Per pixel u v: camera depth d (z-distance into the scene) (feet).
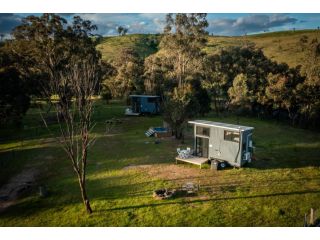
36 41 158.40
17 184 75.00
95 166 84.64
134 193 65.21
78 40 174.19
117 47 536.42
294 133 127.24
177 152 91.20
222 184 68.44
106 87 226.58
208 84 184.65
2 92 122.31
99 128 137.59
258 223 51.49
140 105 170.81
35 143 115.85
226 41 496.23
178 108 108.58
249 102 164.76
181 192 64.44
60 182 74.13
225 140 79.15
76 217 56.54
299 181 69.62
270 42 432.66
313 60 199.93
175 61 228.43
